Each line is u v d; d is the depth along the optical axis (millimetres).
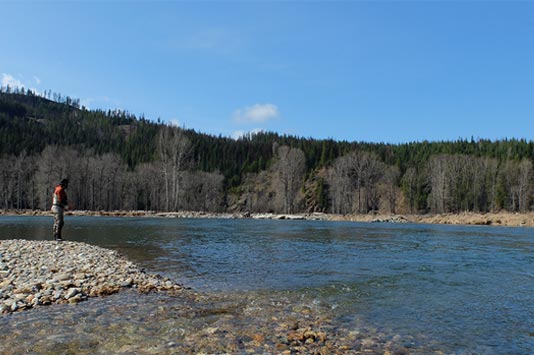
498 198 99750
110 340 6773
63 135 174750
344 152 141250
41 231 29984
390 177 114125
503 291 11141
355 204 111062
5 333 7047
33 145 144875
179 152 87625
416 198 109750
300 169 106812
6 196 97625
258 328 7602
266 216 76625
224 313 8617
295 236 28953
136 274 12242
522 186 95000
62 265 12805
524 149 124625
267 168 149875
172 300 9703
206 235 28562
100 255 14891
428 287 11602
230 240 24953
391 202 108250
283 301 9820
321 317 8500
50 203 92188
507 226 47500
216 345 6621
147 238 25062
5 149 132625
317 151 155250
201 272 13648
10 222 44594
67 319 7926
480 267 15172
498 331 7750
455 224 53250
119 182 102750
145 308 8883
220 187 122562
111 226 37594
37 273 11688
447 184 95062
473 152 132625
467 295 10672
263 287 11414
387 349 6703
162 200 101125
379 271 14156
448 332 7660
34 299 9164
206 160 154375
